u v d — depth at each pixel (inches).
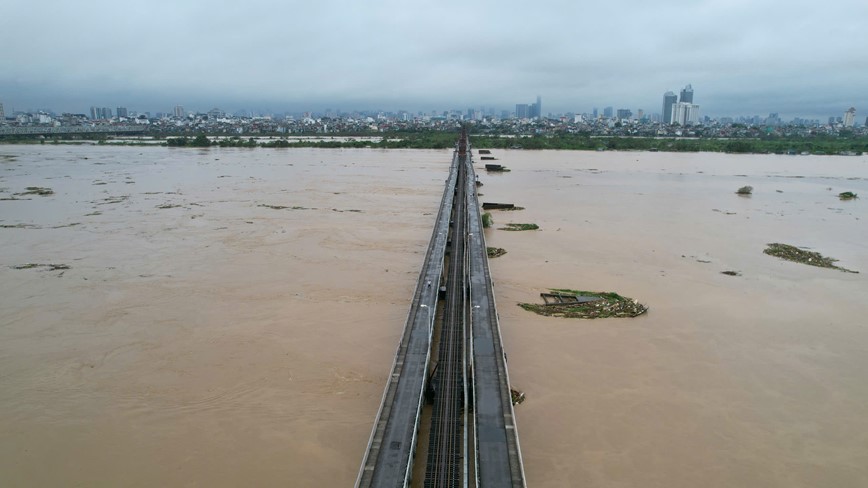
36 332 1417.3
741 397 1165.1
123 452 971.9
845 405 1141.1
